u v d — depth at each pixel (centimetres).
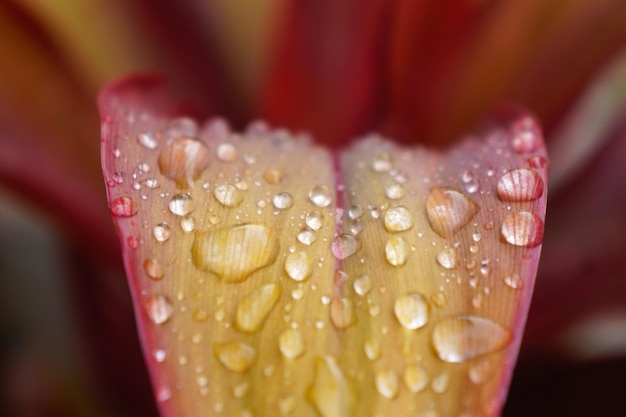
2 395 30
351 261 18
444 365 17
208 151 20
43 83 26
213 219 18
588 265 25
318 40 25
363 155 20
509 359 17
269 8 29
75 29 27
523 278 18
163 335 17
